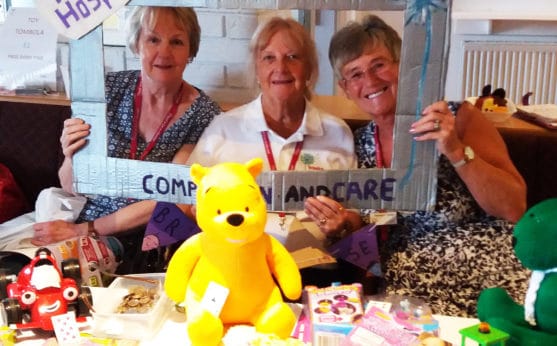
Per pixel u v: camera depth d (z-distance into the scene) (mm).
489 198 1400
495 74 3516
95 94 1233
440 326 1183
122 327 1143
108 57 1220
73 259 1268
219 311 1095
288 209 1217
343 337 1076
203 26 1179
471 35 3529
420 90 1165
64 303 1176
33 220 1811
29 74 2109
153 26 1179
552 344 989
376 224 1428
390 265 1446
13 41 2107
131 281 1295
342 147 1220
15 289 1178
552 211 1015
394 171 1206
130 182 1266
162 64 1200
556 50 3434
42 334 1174
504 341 981
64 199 1699
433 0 1121
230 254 1077
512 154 1788
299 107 1197
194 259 1139
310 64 1172
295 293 1144
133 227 1592
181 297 1154
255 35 1165
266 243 1134
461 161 1335
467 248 1432
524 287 1392
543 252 997
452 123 1189
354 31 1146
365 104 1186
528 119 1939
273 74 1178
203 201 1064
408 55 1147
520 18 3410
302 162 1220
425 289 1414
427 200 1220
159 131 1245
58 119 1991
